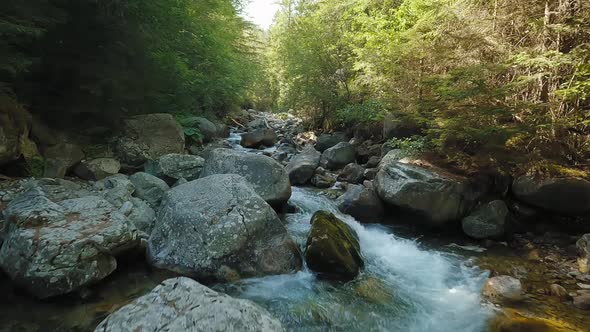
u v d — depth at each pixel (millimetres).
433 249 5367
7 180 4730
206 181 4848
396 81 9336
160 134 7742
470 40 6555
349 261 4332
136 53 7191
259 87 28469
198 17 13969
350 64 13312
